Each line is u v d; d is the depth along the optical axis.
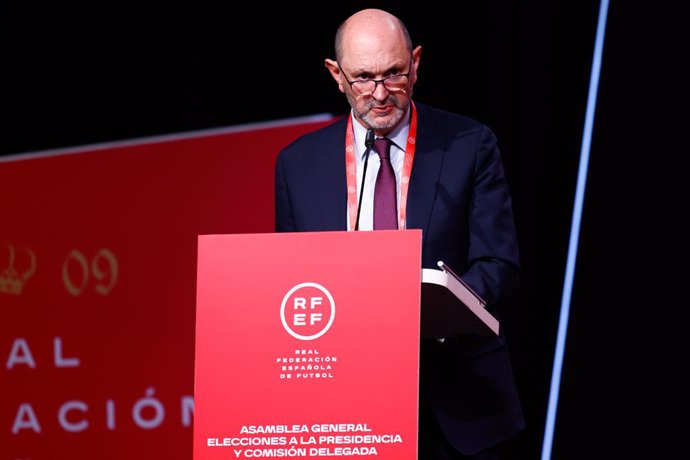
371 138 5.52
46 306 9.86
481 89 9.72
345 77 5.91
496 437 5.75
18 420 9.70
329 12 10.20
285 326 4.59
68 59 10.43
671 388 8.90
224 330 4.61
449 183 5.97
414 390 4.50
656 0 9.44
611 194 9.38
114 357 9.77
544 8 9.66
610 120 9.48
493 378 5.82
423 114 6.25
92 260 9.92
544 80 9.61
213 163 10.02
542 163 9.57
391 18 5.90
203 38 10.30
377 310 4.55
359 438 4.51
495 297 5.68
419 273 4.54
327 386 4.55
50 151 10.12
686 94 9.23
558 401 9.29
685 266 9.00
